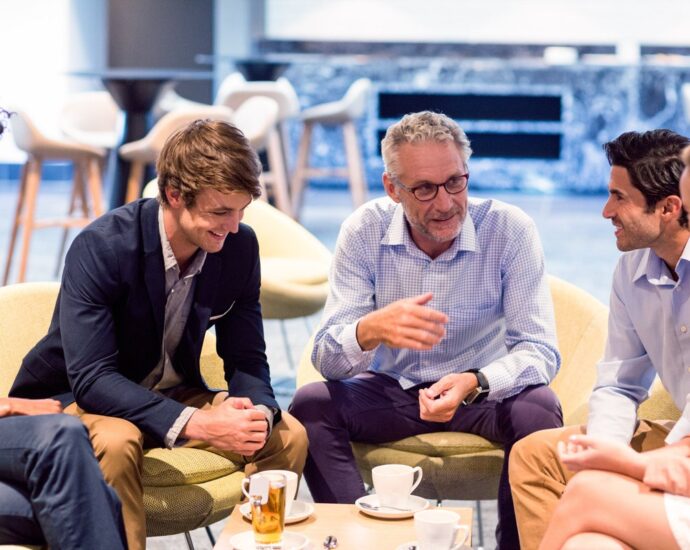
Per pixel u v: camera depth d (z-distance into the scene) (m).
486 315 2.82
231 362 2.69
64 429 2.15
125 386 2.43
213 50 11.12
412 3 12.71
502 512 2.63
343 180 13.19
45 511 2.12
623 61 10.66
